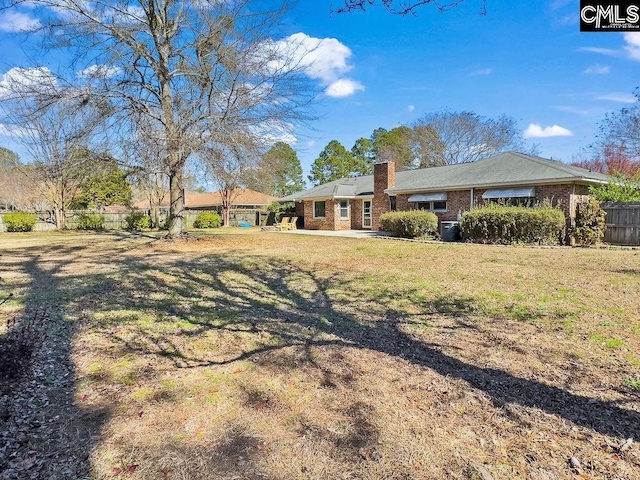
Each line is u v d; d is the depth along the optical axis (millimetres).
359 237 17672
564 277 7328
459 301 5734
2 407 2699
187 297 6289
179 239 15703
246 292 6637
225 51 13078
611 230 13742
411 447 2277
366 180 26031
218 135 12977
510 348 3844
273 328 4641
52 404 2811
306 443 2330
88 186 28656
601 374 3217
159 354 3844
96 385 3139
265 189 16859
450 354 3727
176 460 2170
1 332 4422
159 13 13852
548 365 3418
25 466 2107
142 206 40094
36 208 27641
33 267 9359
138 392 3014
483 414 2639
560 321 4660
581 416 2580
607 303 5414
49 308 5551
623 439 2312
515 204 15555
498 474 2029
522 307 5316
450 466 2105
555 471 2045
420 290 6520
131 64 13961
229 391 3029
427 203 18938
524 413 2637
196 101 13617
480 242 14781
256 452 2246
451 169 20312
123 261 10391
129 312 5371
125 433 2439
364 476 2033
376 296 6184
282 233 20844
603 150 25531
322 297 6215
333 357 3703
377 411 2699
